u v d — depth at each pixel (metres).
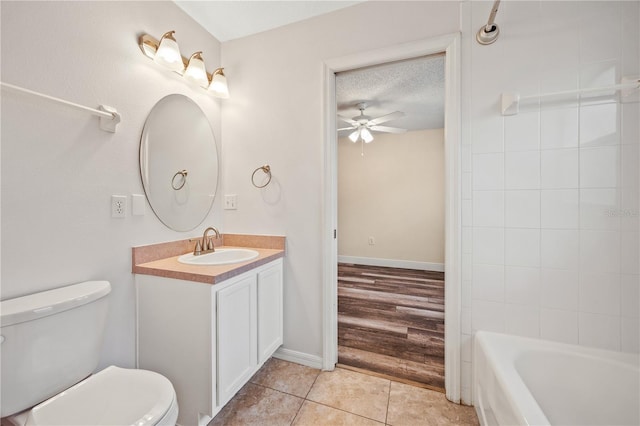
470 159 1.42
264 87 1.88
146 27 1.46
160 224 1.55
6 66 0.95
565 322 1.30
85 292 1.06
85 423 0.88
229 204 2.00
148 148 1.48
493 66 1.37
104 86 1.26
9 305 0.91
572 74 1.27
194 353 1.24
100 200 1.25
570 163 1.28
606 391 1.15
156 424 0.82
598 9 1.24
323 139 1.71
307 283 1.78
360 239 4.59
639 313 1.20
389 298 3.02
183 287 1.25
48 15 1.06
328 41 1.70
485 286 1.42
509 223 1.37
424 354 1.92
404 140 4.33
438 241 4.17
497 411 1.06
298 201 1.80
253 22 1.79
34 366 0.90
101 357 1.25
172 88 1.63
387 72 2.30
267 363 1.81
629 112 1.20
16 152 0.97
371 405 1.43
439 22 1.46
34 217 1.02
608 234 1.24
